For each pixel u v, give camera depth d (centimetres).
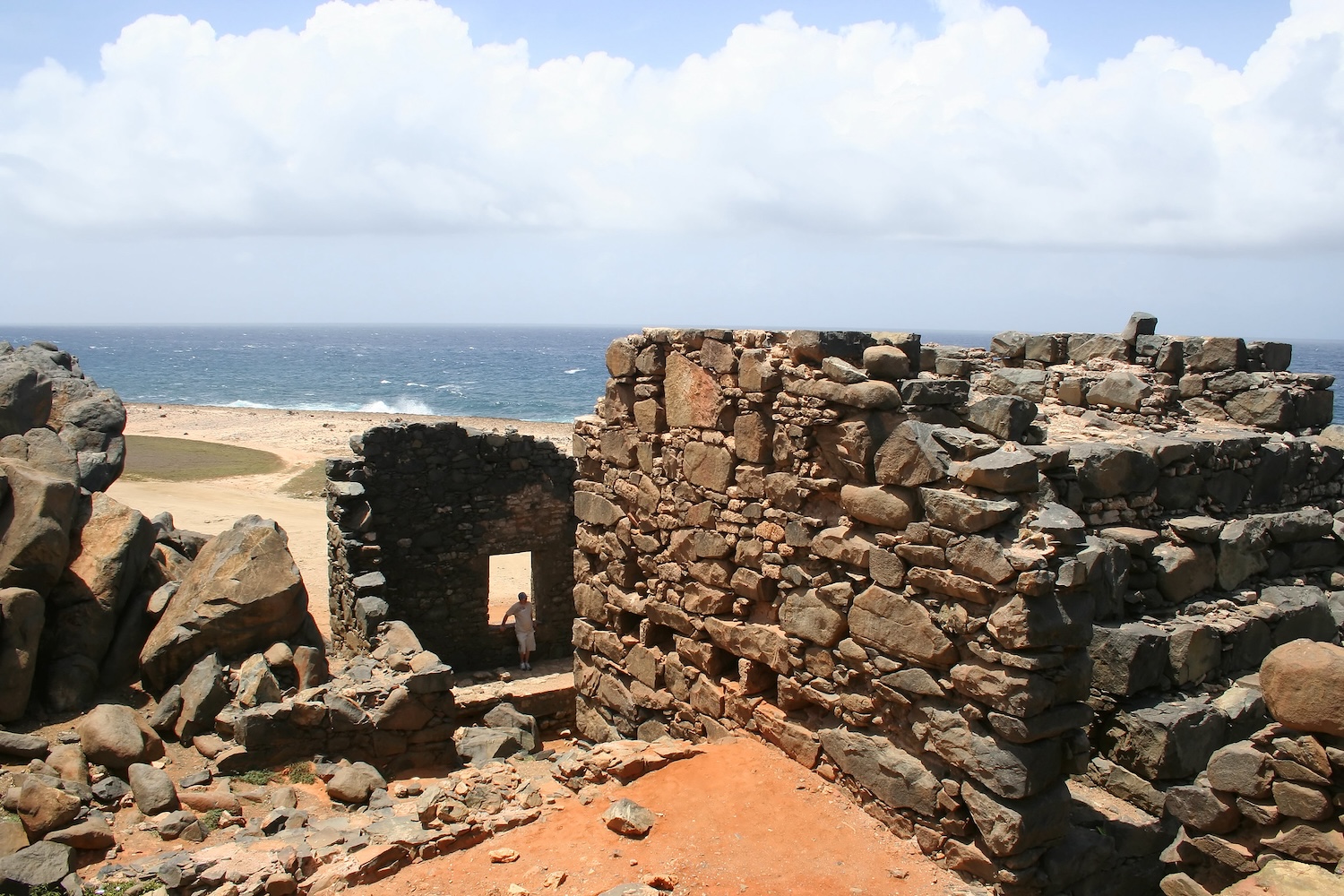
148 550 1023
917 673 632
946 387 680
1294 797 554
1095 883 618
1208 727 802
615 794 729
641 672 961
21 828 668
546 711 1321
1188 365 1273
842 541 688
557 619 1730
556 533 1706
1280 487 1099
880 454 658
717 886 593
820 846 640
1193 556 930
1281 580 1027
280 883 608
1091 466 905
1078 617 569
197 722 877
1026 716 556
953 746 601
